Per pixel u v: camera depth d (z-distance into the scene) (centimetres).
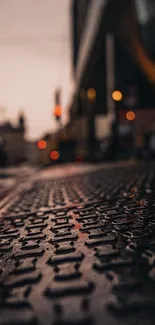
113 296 256
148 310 228
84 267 338
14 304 263
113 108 4625
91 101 5800
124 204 725
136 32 4275
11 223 696
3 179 2253
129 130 4403
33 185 1661
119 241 427
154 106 4238
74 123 6347
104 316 225
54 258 379
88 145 5572
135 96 4381
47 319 231
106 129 5559
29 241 500
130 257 352
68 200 929
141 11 4084
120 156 3969
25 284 312
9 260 408
